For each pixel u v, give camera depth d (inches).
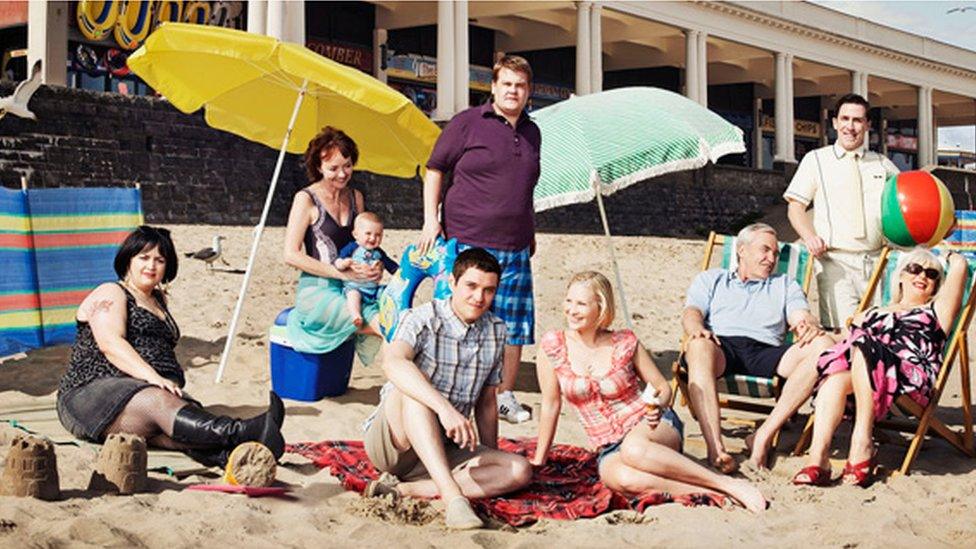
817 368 225.9
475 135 269.0
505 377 282.7
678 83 1951.3
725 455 226.4
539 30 1611.7
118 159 880.3
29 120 825.5
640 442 199.5
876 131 2463.1
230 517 174.6
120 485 188.7
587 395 207.3
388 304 280.8
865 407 219.9
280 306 495.2
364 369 351.3
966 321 244.5
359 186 1061.1
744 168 1631.4
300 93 336.5
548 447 216.1
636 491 201.0
